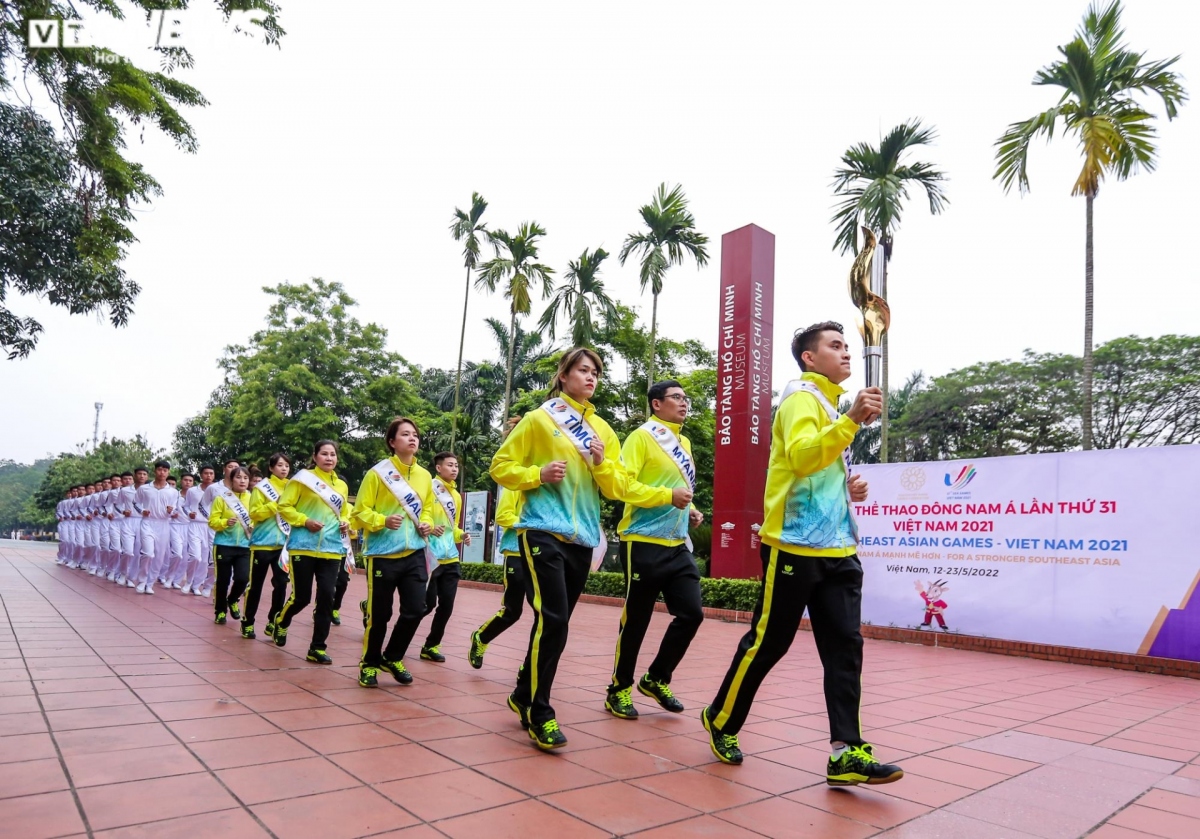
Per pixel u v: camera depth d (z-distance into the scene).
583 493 3.96
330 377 25.17
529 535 3.81
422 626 8.54
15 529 70.06
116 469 40.47
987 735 4.39
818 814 2.92
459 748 3.54
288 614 6.25
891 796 3.20
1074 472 8.00
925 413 23.77
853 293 3.16
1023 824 2.92
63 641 6.18
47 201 6.98
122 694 4.34
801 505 3.27
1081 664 7.65
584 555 3.93
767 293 12.02
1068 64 12.91
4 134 6.94
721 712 3.52
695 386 20.75
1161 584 7.34
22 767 3.02
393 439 5.21
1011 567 8.33
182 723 3.76
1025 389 22.03
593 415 4.15
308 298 25.47
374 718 4.04
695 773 3.36
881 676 6.50
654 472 4.54
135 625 7.32
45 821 2.48
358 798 2.82
